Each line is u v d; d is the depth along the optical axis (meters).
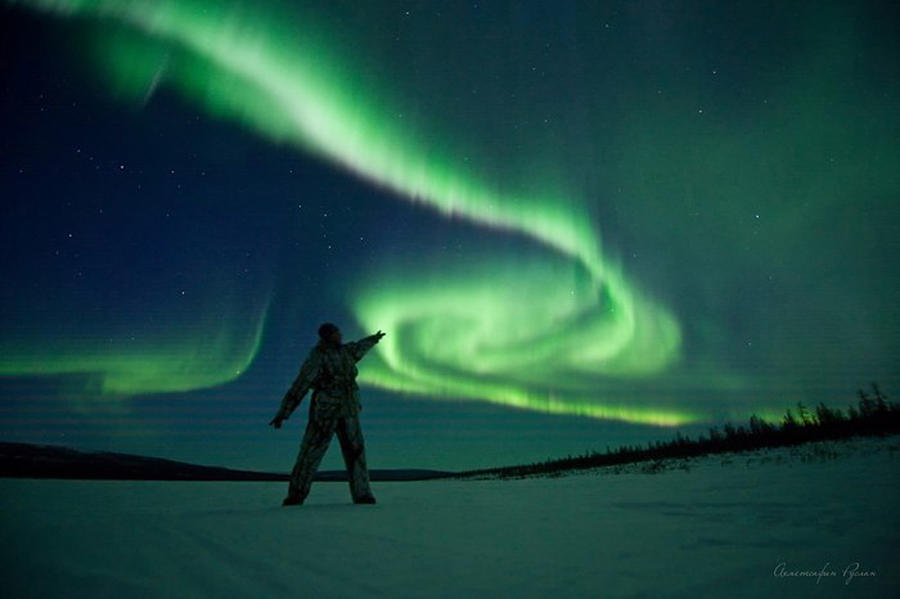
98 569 1.81
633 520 3.13
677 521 3.03
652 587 1.63
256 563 2.00
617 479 8.48
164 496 5.99
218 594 1.58
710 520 3.01
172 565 1.92
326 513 3.63
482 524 3.05
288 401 4.95
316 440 4.84
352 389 5.13
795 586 1.61
